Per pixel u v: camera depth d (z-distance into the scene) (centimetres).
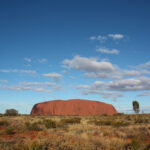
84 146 811
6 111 5297
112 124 1970
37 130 1551
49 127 1716
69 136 1082
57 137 1001
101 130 1487
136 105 4788
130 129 1502
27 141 842
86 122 2373
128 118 3475
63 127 1772
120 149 806
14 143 895
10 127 1628
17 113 5409
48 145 808
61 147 775
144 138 1141
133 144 838
